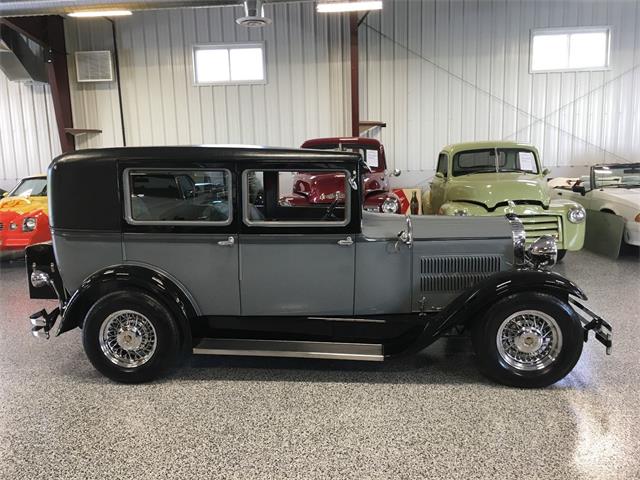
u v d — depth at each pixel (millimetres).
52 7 6590
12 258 7184
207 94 9602
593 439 2480
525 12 9125
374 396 2967
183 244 3086
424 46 9289
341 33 9273
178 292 3086
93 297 3129
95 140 9789
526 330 2932
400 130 9578
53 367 3471
